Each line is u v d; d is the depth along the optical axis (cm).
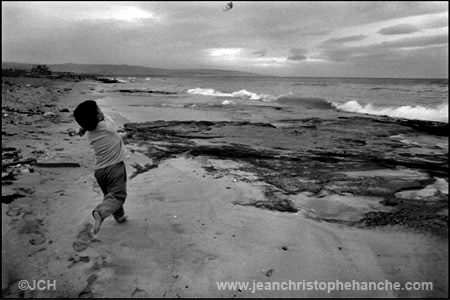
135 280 266
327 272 281
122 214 355
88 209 385
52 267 279
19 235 320
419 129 1063
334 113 1570
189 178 518
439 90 3158
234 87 4125
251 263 290
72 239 321
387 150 755
